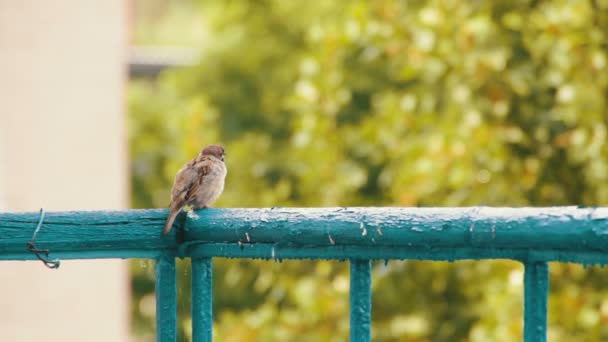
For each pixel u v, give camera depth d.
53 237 3.45
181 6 49.47
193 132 16.47
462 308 14.24
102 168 16.84
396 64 13.90
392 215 2.98
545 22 12.55
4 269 14.84
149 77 34.22
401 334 13.82
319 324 13.90
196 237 3.49
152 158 30.91
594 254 2.64
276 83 26.25
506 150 13.10
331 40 14.50
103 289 17.14
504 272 12.73
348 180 15.00
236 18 27.02
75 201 16.31
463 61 12.84
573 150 12.59
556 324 12.25
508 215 2.74
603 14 12.37
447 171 12.84
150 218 3.51
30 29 15.52
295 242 3.21
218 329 14.66
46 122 15.80
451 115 13.49
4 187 14.90
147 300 32.06
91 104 16.64
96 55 16.73
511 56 13.02
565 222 2.63
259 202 18.45
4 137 15.05
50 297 15.80
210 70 27.16
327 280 14.03
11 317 14.95
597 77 12.26
